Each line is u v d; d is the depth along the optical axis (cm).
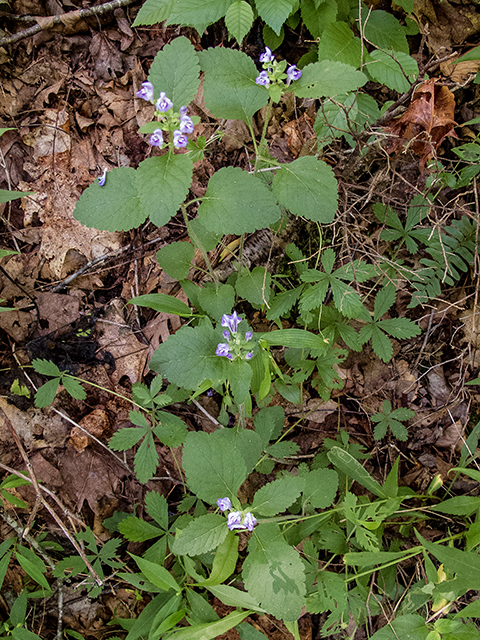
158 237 70
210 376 49
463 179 64
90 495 65
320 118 65
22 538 60
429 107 57
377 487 60
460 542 68
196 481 49
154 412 63
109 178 48
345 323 67
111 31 72
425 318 73
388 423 69
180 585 58
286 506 49
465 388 72
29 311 67
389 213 68
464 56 57
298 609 47
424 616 64
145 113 72
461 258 68
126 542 66
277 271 70
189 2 57
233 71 50
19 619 57
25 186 68
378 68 61
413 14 72
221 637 64
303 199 48
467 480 70
